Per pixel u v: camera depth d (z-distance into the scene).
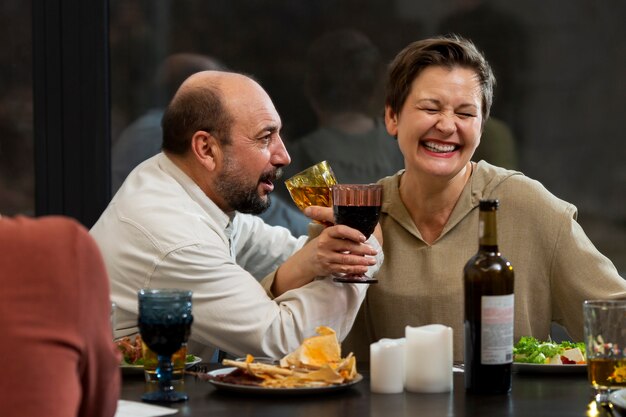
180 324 1.98
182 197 2.80
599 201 4.09
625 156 4.06
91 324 1.47
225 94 2.83
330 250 2.60
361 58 4.10
